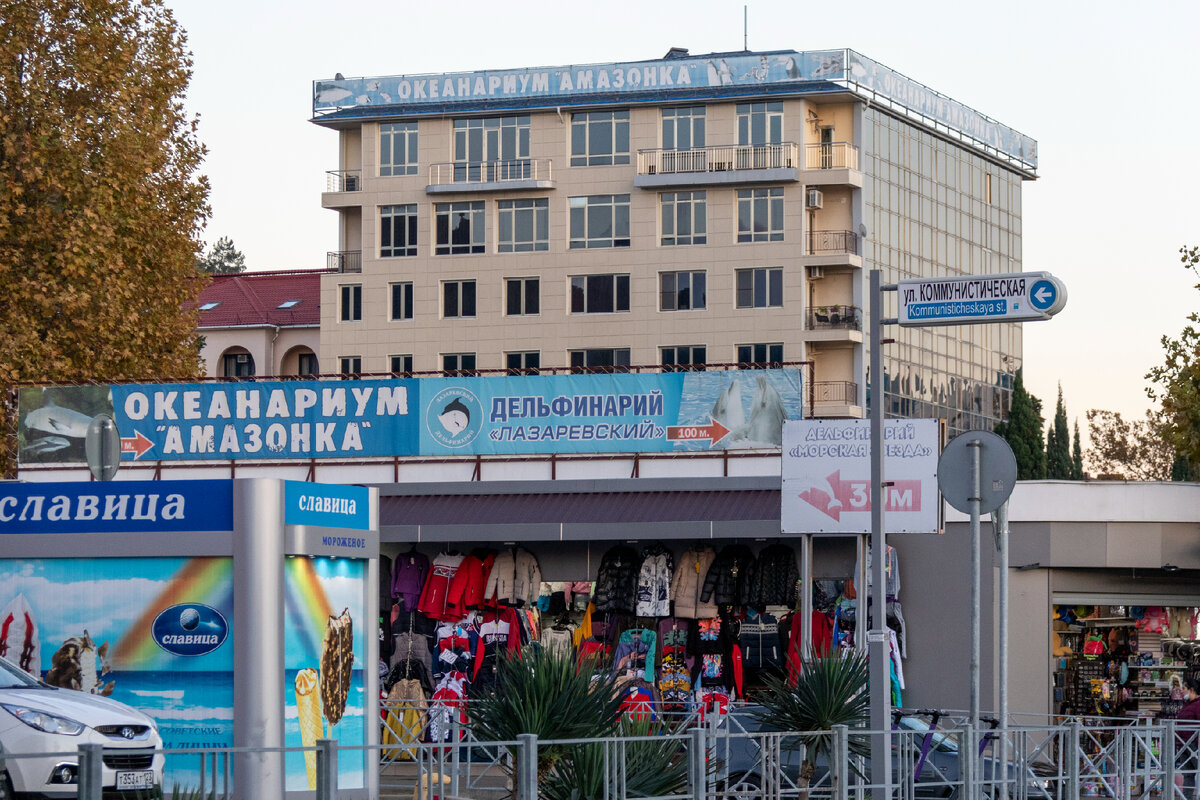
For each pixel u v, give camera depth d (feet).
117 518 77.92
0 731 68.85
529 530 120.78
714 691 120.47
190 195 196.85
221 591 76.95
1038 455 507.71
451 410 130.72
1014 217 509.35
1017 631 132.36
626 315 424.05
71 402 136.77
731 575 120.67
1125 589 135.74
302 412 132.98
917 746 93.15
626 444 127.85
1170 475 494.18
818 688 83.25
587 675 74.33
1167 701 137.59
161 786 65.46
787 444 104.37
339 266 449.06
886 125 435.53
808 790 79.20
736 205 419.33
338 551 81.10
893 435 103.60
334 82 445.37
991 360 506.07
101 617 77.77
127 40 191.83
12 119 182.80
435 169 438.40
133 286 185.06
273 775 75.41
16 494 78.95
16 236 180.65
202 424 134.41
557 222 430.61
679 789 72.38
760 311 415.85
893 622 124.77
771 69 418.72
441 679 122.72
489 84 434.71
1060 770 87.10
